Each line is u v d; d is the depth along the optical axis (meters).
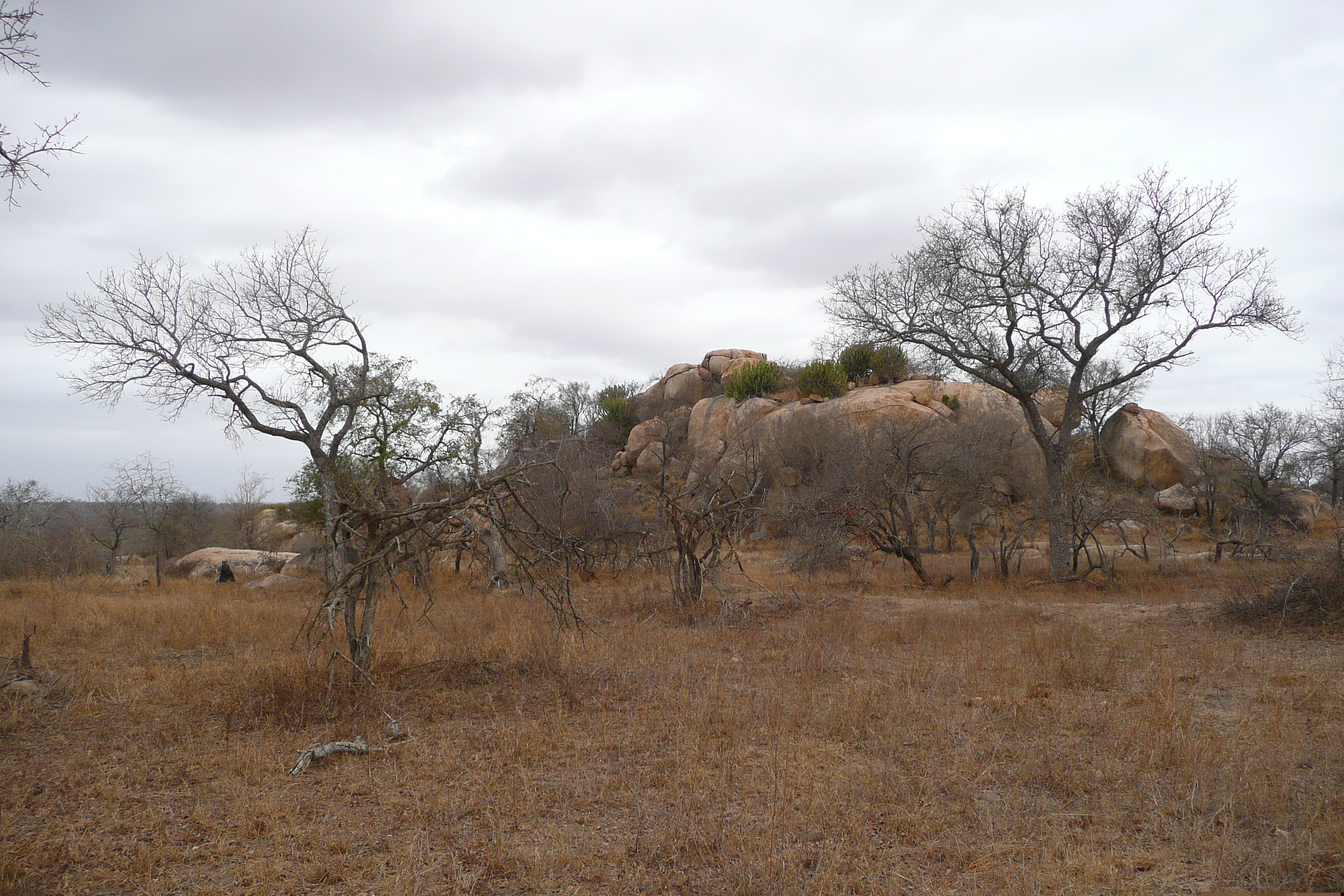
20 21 7.53
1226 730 6.54
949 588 19.36
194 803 5.40
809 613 14.54
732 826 4.88
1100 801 5.23
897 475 23.33
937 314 21.77
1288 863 4.16
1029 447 34.72
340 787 5.67
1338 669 8.51
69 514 31.44
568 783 5.72
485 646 10.27
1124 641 10.94
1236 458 32.69
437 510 8.48
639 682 8.87
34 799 5.46
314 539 27.67
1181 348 20.14
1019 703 7.60
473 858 4.50
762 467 30.53
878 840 4.69
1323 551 12.39
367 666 8.46
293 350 13.45
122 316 12.62
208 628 12.84
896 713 7.23
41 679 8.82
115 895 4.12
